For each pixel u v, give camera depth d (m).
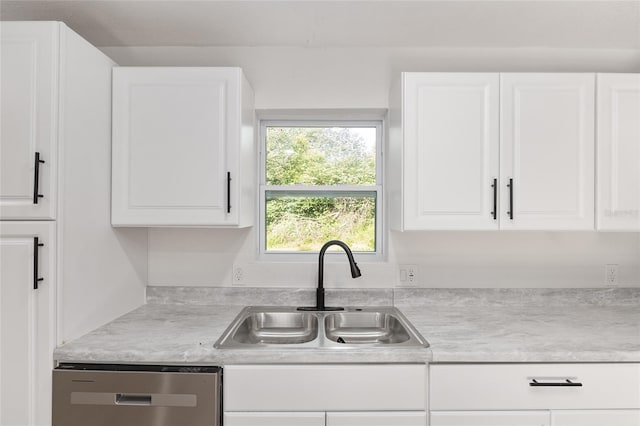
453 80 1.67
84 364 1.32
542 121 1.67
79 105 1.42
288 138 2.17
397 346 1.35
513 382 1.32
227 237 2.02
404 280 2.00
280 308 1.94
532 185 1.67
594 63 2.03
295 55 2.03
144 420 1.28
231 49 2.03
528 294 1.99
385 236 2.09
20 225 1.29
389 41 1.97
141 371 1.29
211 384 1.28
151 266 2.01
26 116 1.30
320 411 1.30
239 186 1.65
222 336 1.46
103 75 1.59
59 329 1.32
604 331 1.54
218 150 1.64
